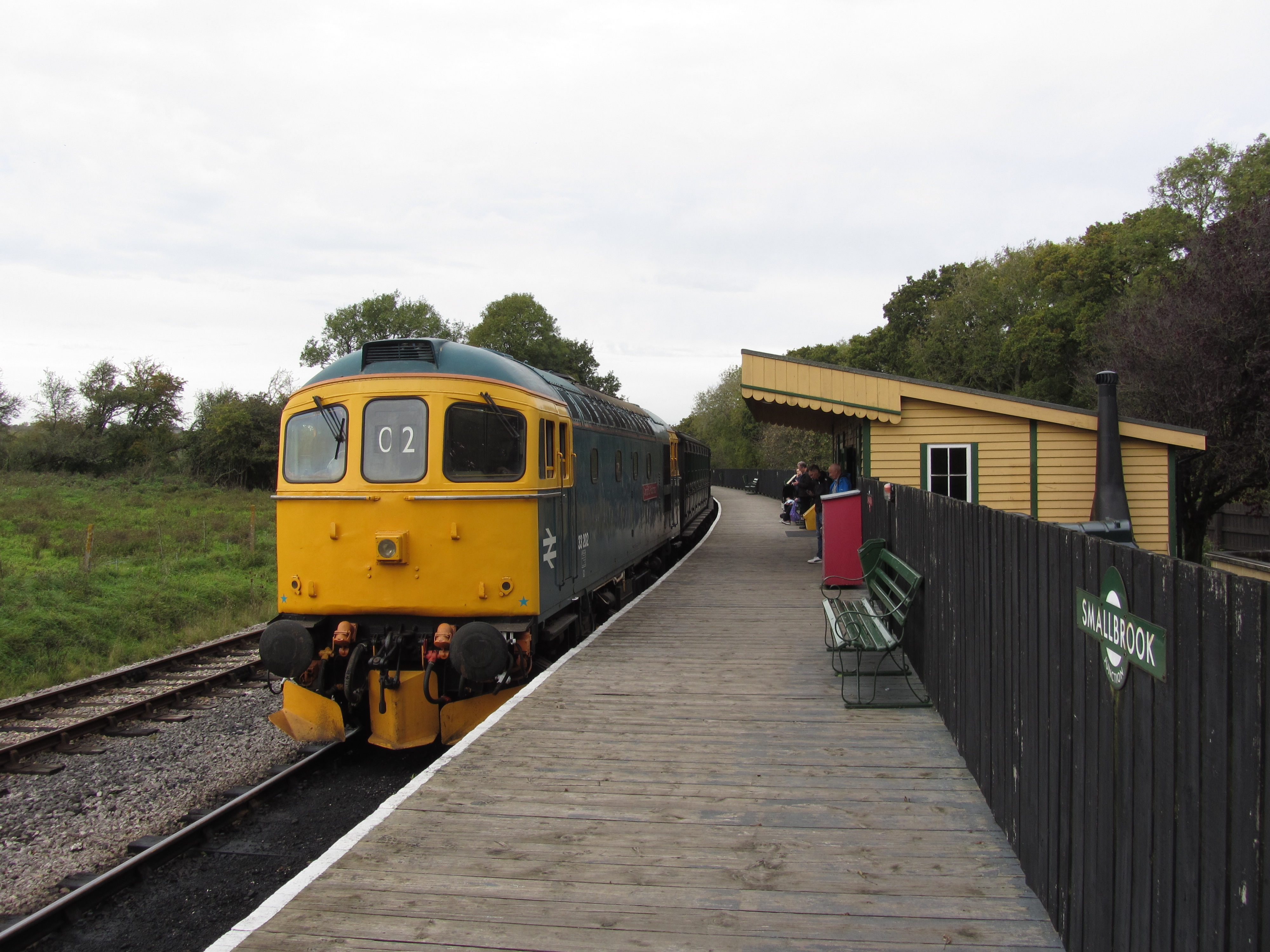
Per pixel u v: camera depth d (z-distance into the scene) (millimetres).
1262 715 1728
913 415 12219
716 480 60594
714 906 3338
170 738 7449
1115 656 2535
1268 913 1702
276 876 4855
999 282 37625
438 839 3969
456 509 6453
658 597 11070
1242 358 16141
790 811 4254
